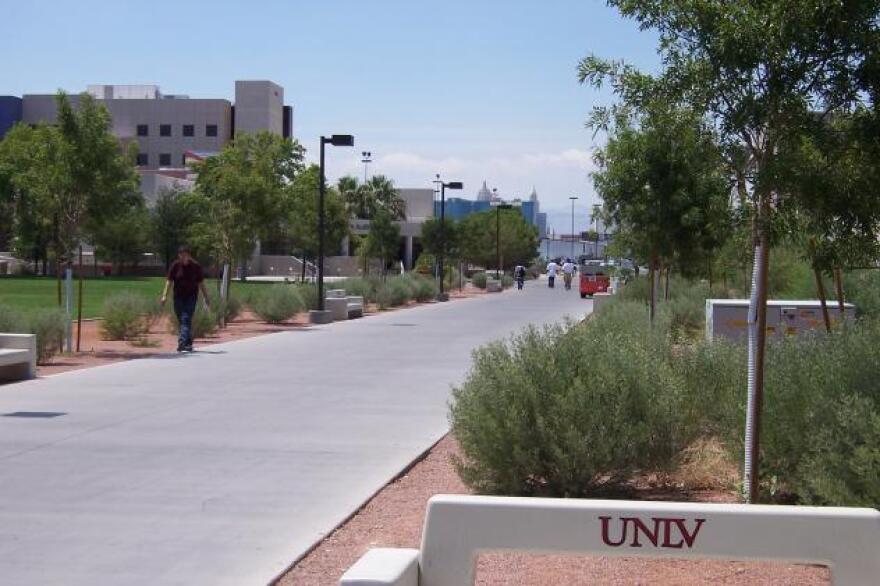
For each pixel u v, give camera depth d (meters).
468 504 4.82
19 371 16.69
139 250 80.06
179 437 11.48
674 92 7.03
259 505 8.37
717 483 8.62
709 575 6.36
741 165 7.05
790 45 6.58
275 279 78.50
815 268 7.34
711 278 29.03
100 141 20.98
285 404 14.20
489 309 41.28
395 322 32.75
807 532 4.64
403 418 13.02
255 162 30.20
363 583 4.36
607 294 37.62
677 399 8.52
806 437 7.41
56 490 8.84
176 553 6.97
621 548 4.72
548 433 7.87
